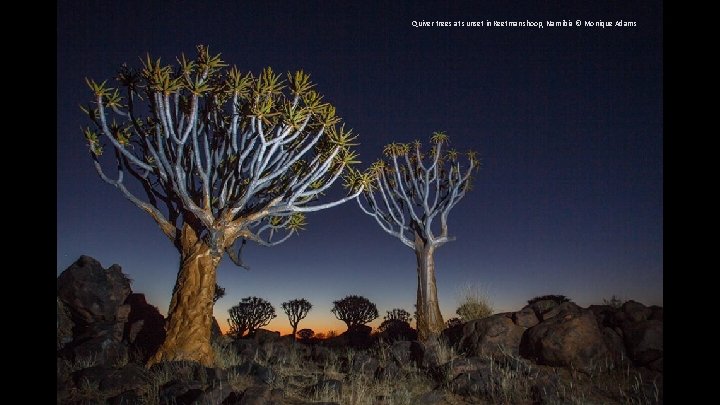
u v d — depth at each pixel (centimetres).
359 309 1568
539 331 719
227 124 866
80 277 870
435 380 682
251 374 674
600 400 570
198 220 809
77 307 863
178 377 623
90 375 598
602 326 739
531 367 654
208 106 836
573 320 696
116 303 894
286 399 585
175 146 810
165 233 814
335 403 557
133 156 768
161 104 738
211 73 781
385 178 1235
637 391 584
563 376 656
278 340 1043
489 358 703
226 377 632
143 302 970
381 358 849
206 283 758
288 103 784
